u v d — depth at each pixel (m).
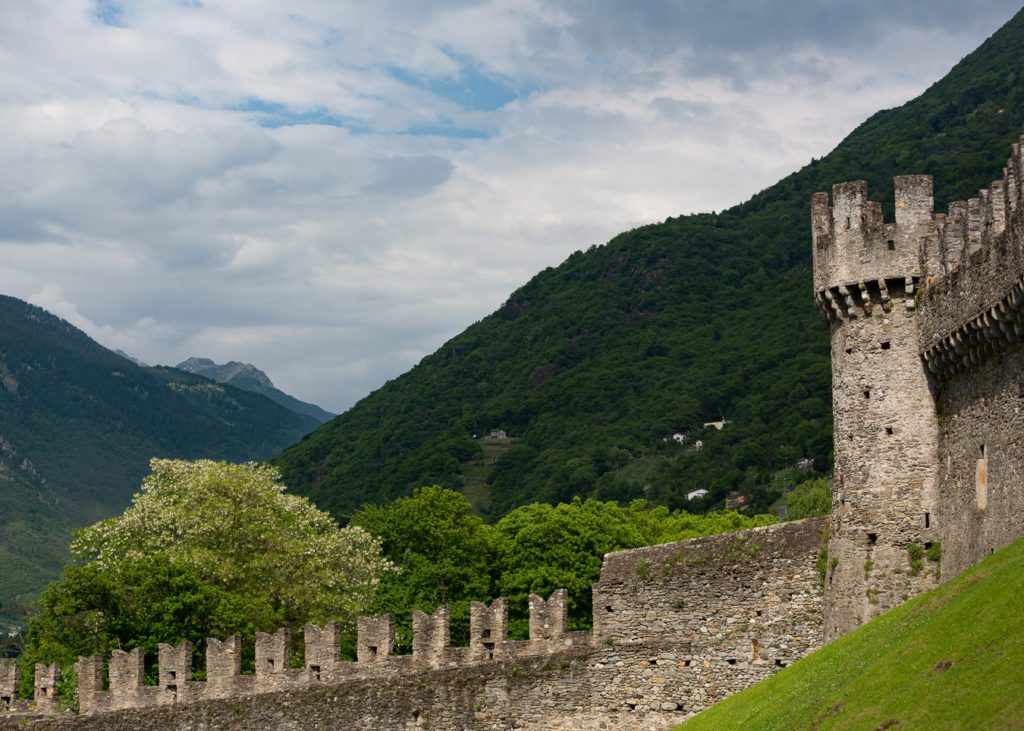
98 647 92.81
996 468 56.03
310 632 82.06
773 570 68.62
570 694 73.06
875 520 62.84
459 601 102.56
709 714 62.69
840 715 47.34
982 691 41.59
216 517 101.88
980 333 56.62
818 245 66.25
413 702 76.94
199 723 83.94
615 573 73.12
